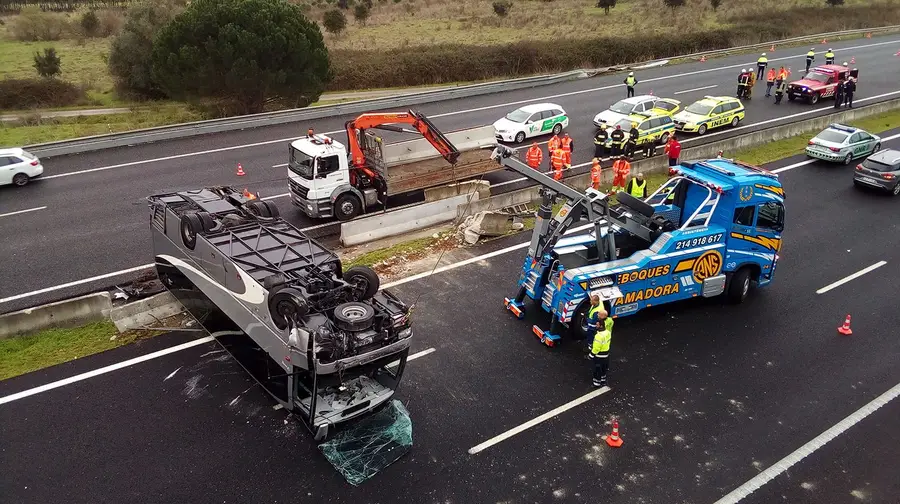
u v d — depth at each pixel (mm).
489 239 17875
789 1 68188
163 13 40688
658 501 9398
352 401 10180
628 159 24953
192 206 13258
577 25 57438
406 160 22625
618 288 12875
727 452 10414
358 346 9461
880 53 46719
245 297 10500
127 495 9078
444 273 15891
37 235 17516
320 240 17625
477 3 71250
